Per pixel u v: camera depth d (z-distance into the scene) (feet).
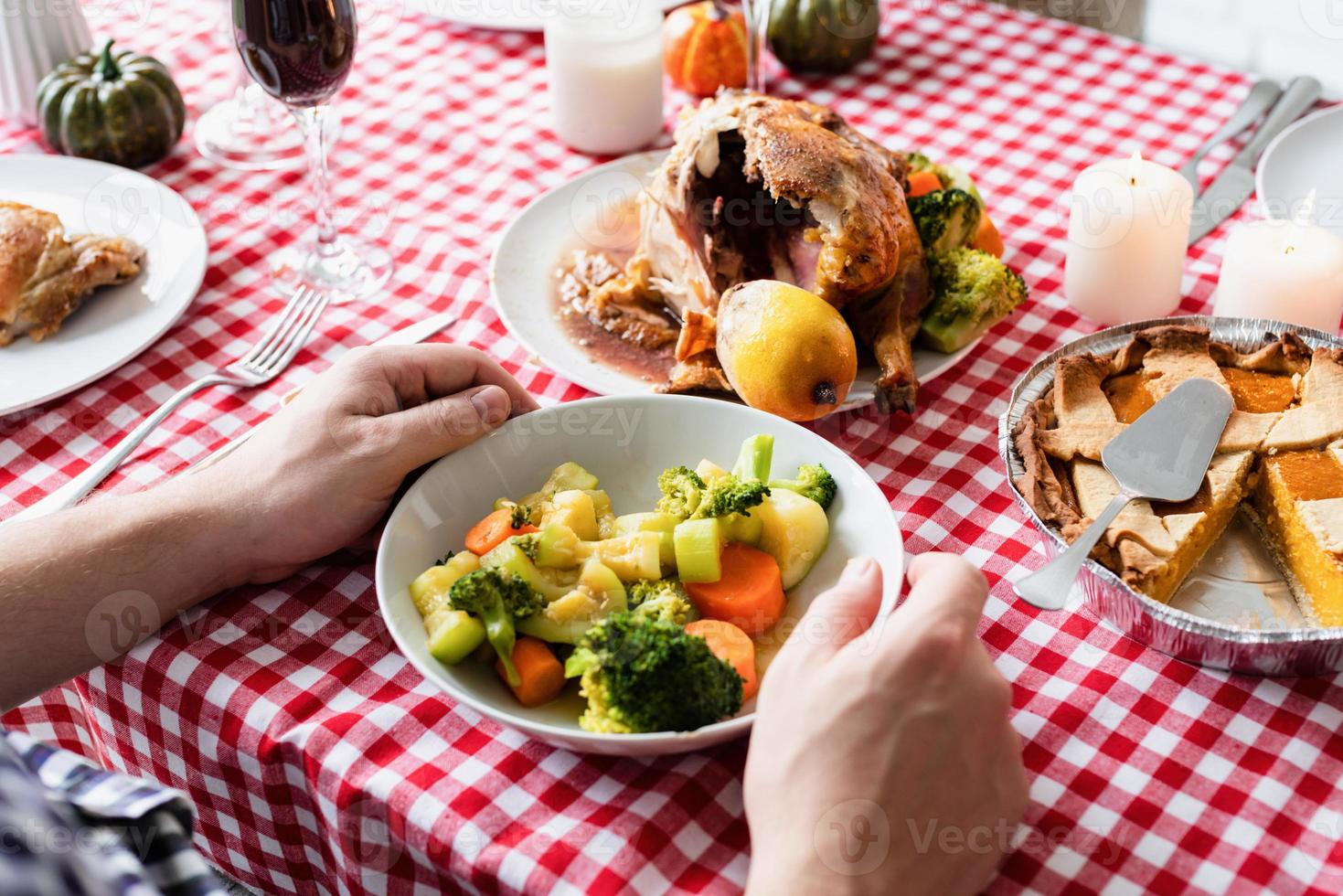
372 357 5.05
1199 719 4.20
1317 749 4.07
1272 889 3.68
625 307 6.17
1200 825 3.87
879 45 8.62
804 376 4.97
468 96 8.34
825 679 3.73
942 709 3.65
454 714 4.29
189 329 6.33
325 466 4.67
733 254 5.84
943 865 3.55
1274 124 7.23
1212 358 5.24
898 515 5.12
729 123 5.76
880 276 5.47
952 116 7.84
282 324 6.18
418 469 4.99
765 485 4.44
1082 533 4.44
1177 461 4.74
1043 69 8.25
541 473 4.99
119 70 7.44
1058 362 5.10
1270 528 4.92
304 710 4.32
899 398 5.42
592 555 4.36
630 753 3.84
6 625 4.31
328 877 4.61
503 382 5.24
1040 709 4.27
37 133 7.94
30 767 3.59
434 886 4.12
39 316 5.95
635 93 7.50
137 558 4.50
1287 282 5.59
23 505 5.29
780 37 8.11
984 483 5.28
